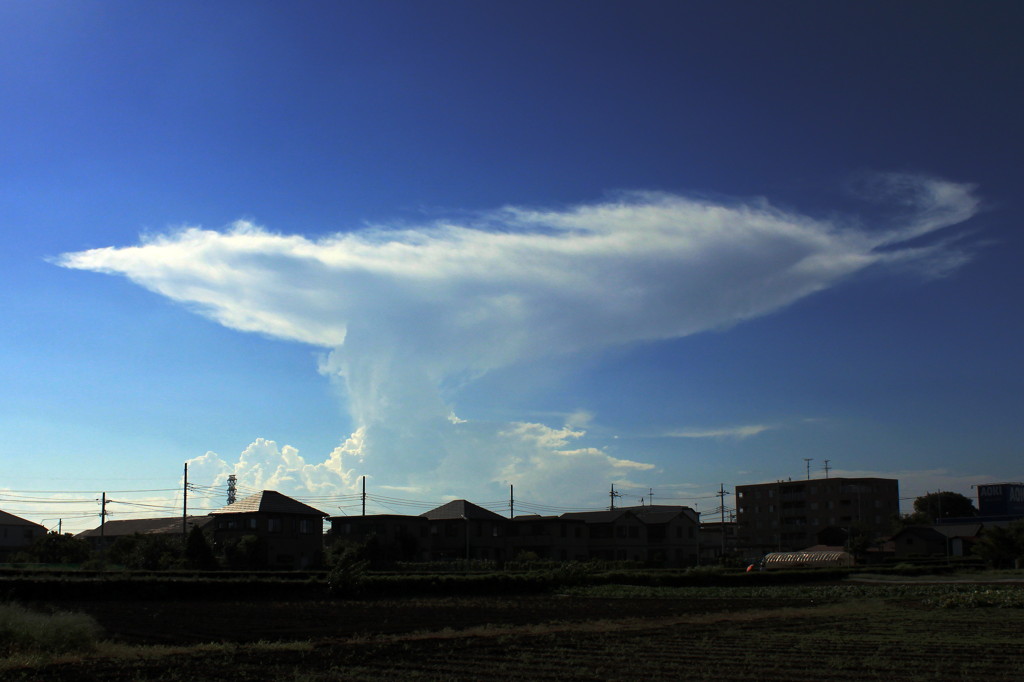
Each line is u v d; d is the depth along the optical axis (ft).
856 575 216.54
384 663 64.08
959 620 99.04
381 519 273.13
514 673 59.21
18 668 58.95
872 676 57.41
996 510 335.06
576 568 172.65
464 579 153.28
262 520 233.35
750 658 66.44
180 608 114.83
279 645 72.38
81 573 154.51
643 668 61.41
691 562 315.99
